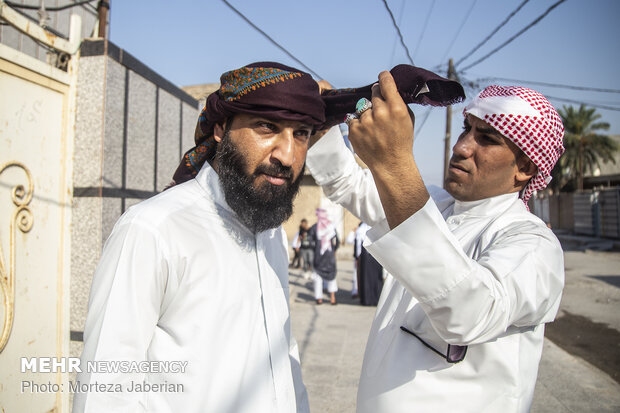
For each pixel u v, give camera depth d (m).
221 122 1.15
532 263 1.01
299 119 1.05
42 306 2.40
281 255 1.39
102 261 1.01
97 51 2.61
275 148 1.08
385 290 1.44
